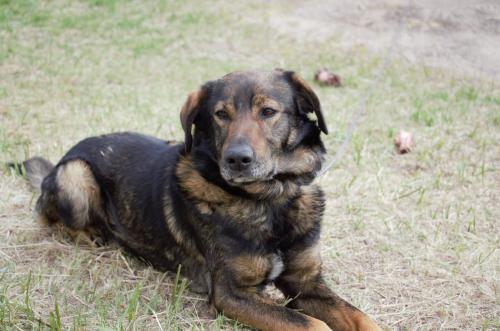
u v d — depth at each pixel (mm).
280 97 1486
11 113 2223
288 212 1483
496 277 1599
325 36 3402
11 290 1498
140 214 1601
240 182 1447
